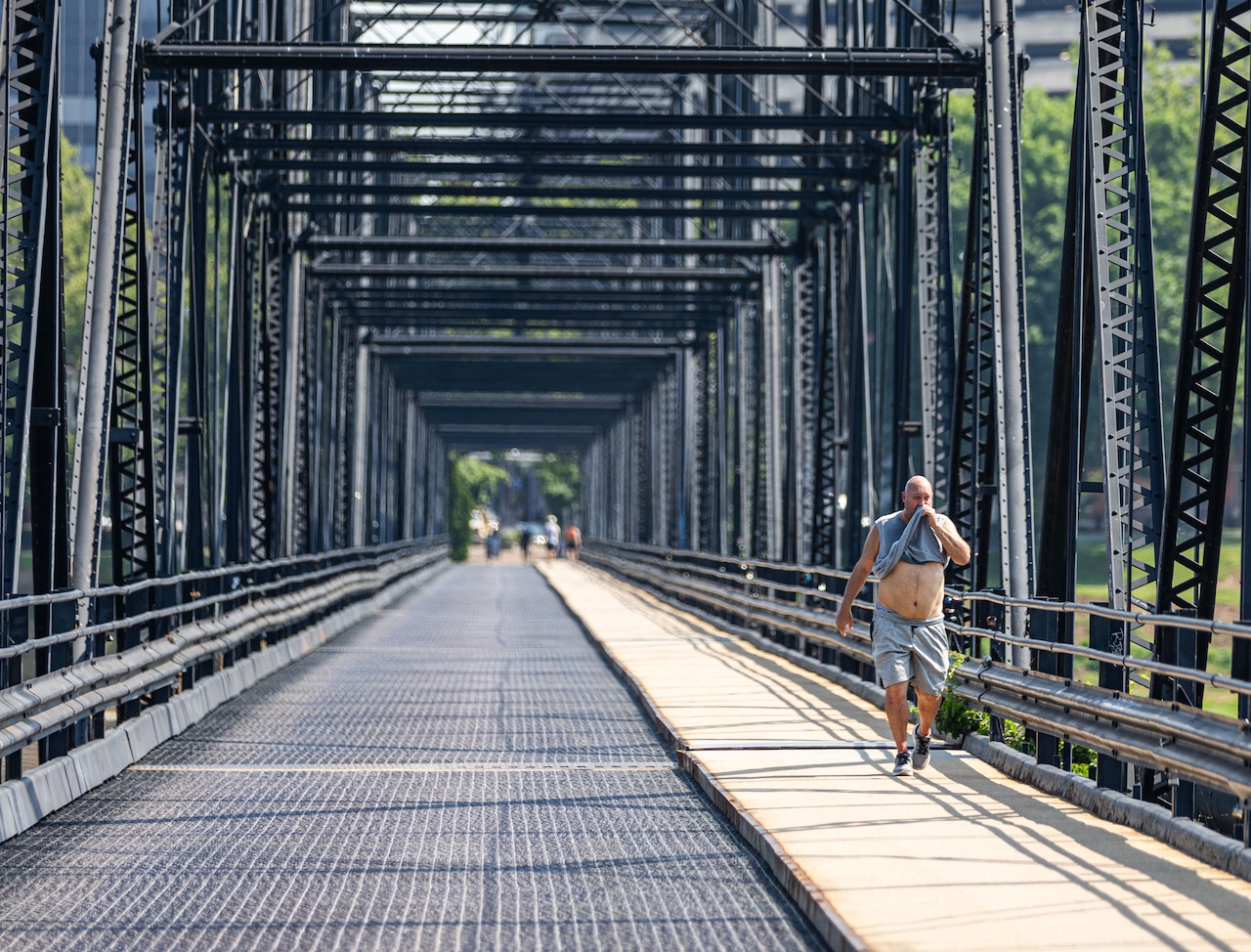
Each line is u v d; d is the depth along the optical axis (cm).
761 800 2217
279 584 5212
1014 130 3619
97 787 2561
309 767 2802
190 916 1644
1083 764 2855
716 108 7688
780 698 3747
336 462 9550
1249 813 1689
